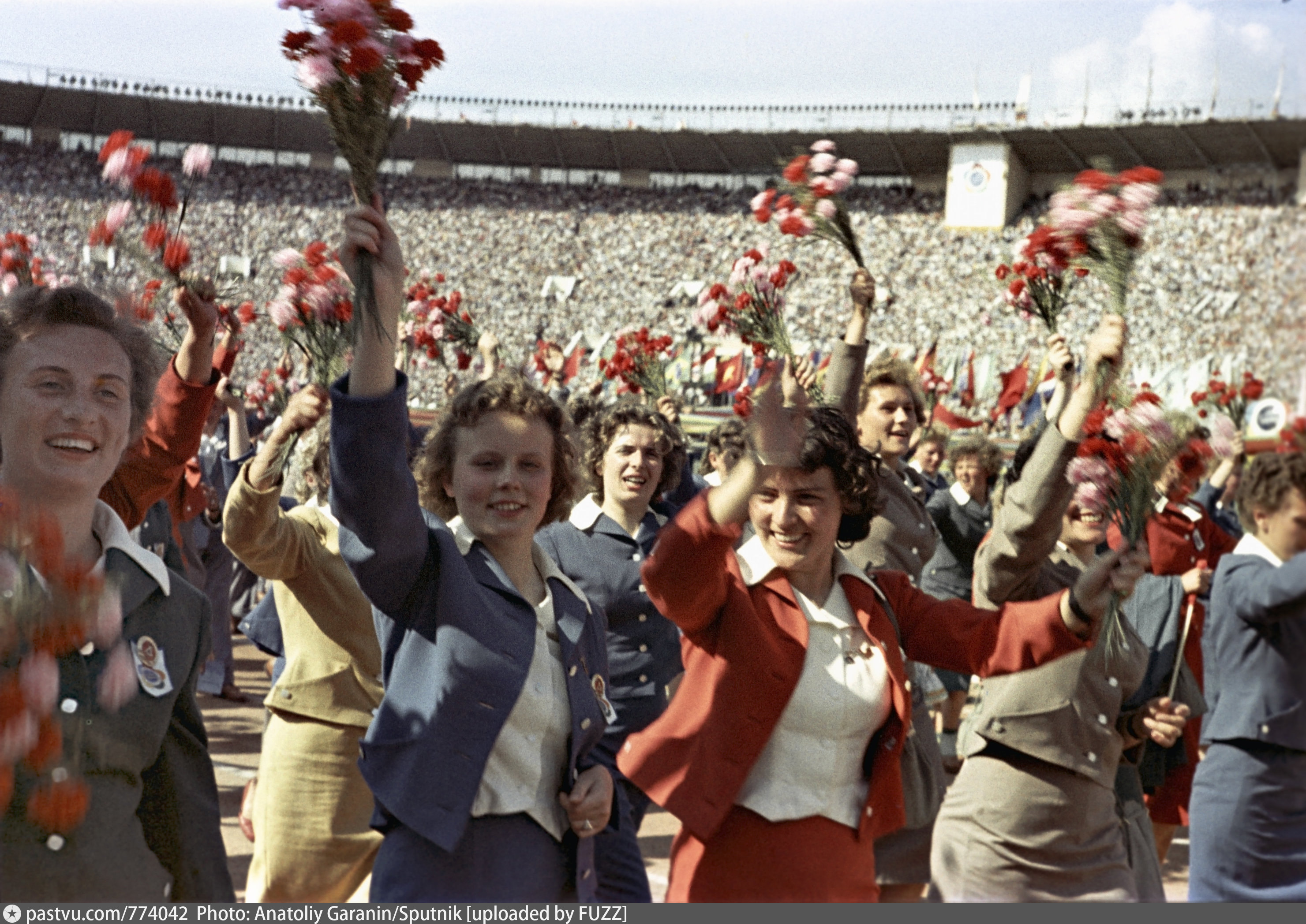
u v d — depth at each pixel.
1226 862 3.95
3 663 2.34
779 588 3.17
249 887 4.18
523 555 3.24
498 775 2.93
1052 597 3.31
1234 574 3.86
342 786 4.12
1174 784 6.04
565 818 3.05
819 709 3.12
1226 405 3.60
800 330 43.78
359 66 2.88
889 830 3.21
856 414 5.28
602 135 51.81
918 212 47.72
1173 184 46.22
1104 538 4.50
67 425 2.62
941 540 6.67
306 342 4.30
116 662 2.42
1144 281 37.25
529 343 48.12
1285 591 3.69
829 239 6.10
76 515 2.67
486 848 2.89
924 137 47.97
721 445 5.62
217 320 3.77
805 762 3.12
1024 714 3.95
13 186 47.22
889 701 3.19
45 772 2.42
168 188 4.17
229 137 51.16
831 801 3.14
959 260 45.75
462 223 51.09
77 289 2.79
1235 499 3.92
